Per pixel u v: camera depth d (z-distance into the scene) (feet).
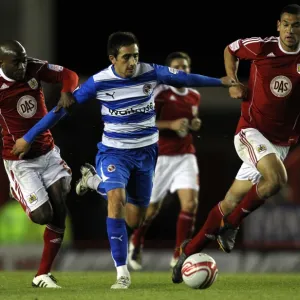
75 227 193.06
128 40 93.50
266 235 170.81
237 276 118.01
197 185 139.23
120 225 94.12
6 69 96.99
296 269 162.81
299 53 96.89
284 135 100.27
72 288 96.73
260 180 96.68
